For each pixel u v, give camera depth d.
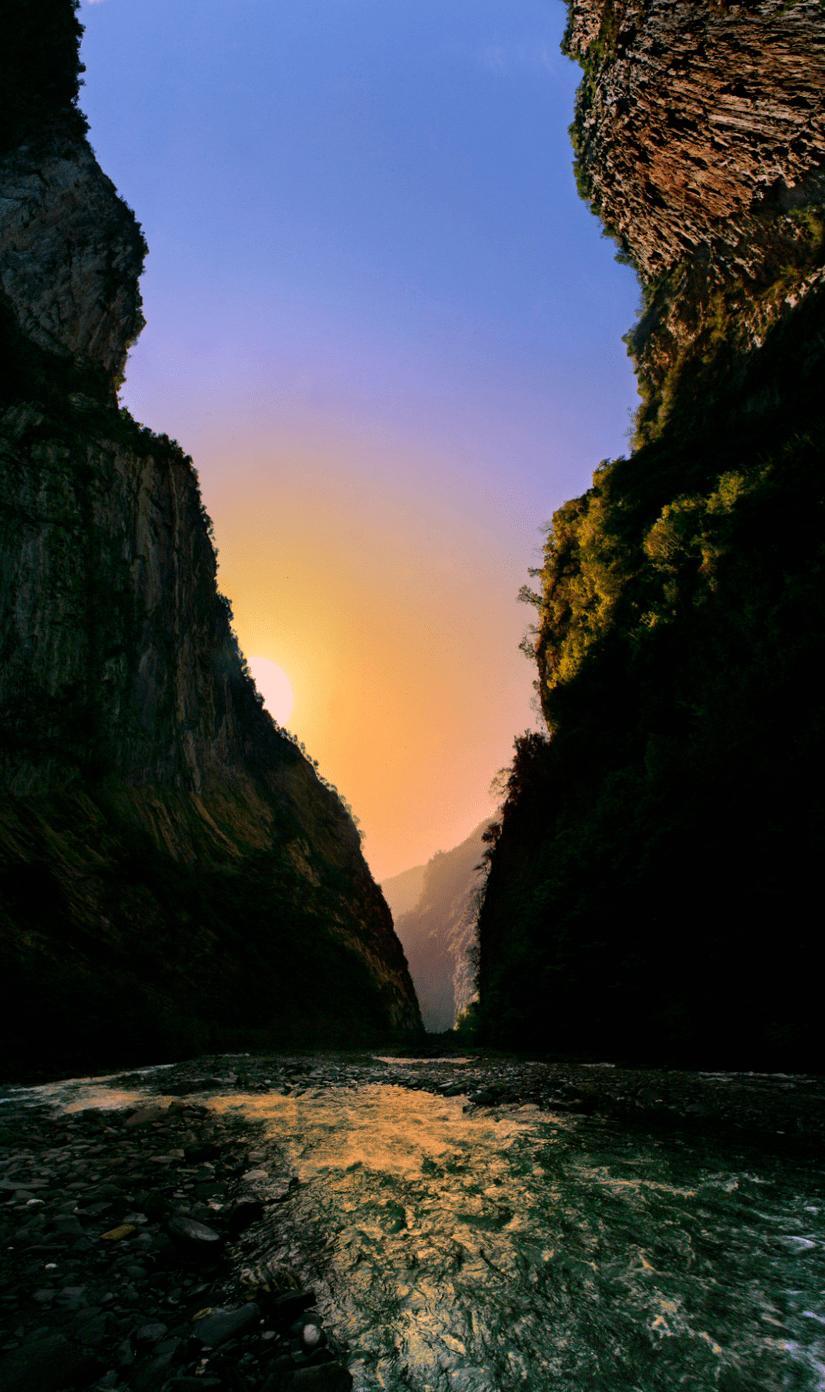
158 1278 4.14
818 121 31.61
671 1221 4.90
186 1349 3.27
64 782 37.16
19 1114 9.57
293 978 46.81
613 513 34.22
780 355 31.53
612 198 49.34
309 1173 6.30
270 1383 3.04
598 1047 16.59
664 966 15.07
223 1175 6.30
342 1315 3.68
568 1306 3.74
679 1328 3.48
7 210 46.59
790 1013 12.17
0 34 50.50
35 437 43.75
